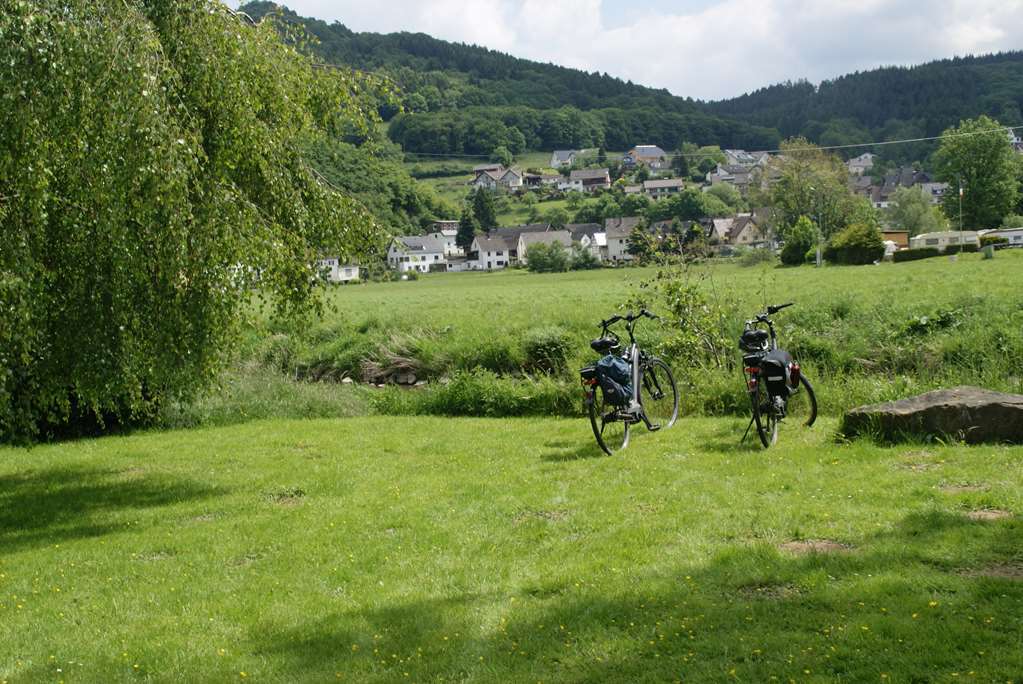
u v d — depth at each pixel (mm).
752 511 7145
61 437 16203
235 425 16547
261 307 10500
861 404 11812
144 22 8281
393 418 16141
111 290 9039
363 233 11156
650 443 10695
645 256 15750
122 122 7863
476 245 151875
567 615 5332
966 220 99375
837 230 90500
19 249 8070
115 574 7043
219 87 9086
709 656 4609
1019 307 17375
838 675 4258
